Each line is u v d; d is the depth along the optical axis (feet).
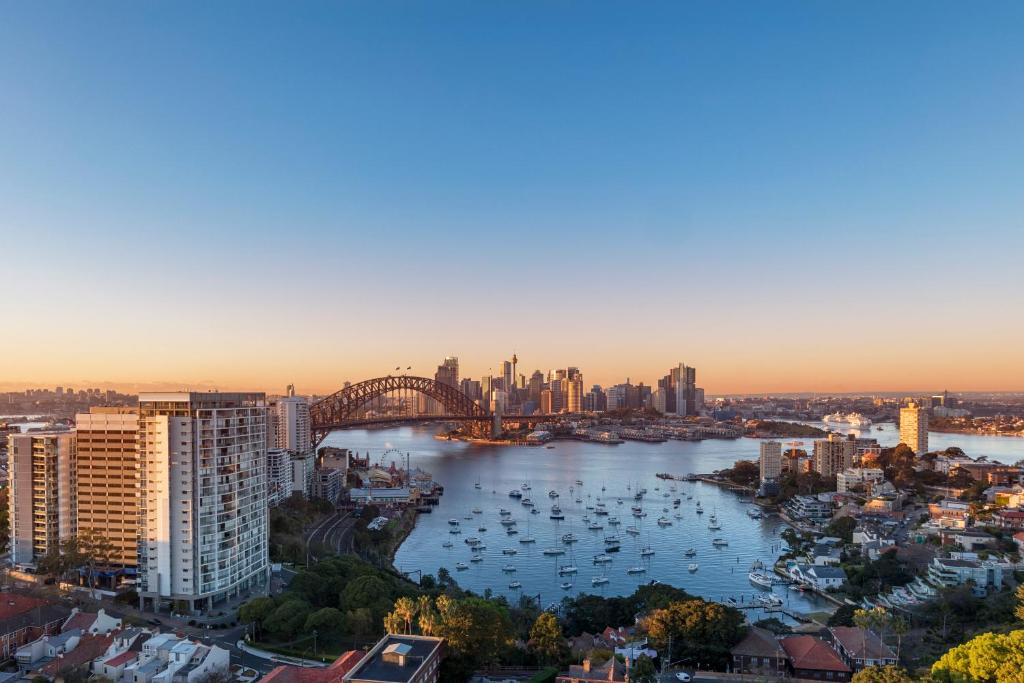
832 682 471.21
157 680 437.99
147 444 644.27
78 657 460.14
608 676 431.84
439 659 409.28
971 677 370.53
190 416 645.10
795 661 482.69
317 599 653.30
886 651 522.06
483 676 471.21
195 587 635.66
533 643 501.56
